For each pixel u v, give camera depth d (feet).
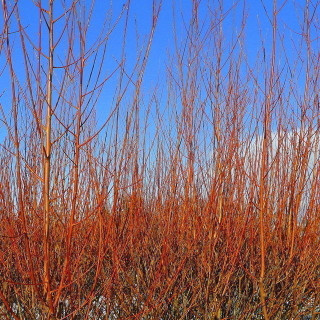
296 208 8.63
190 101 8.39
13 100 5.43
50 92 5.57
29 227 6.61
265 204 8.60
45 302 5.84
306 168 8.73
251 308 8.33
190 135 8.29
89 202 7.23
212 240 8.27
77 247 6.77
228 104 8.29
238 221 8.41
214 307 8.06
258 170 8.54
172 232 8.17
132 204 7.63
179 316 8.40
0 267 7.15
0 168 7.01
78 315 7.04
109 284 6.79
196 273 8.84
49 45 5.54
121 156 6.64
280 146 8.71
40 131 5.66
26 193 6.66
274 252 8.82
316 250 8.74
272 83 7.77
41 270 6.54
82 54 5.60
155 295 8.31
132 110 6.86
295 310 8.70
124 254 7.80
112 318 7.88
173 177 8.16
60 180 7.06
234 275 9.11
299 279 9.07
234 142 8.18
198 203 8.33
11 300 7.44
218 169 8.12
